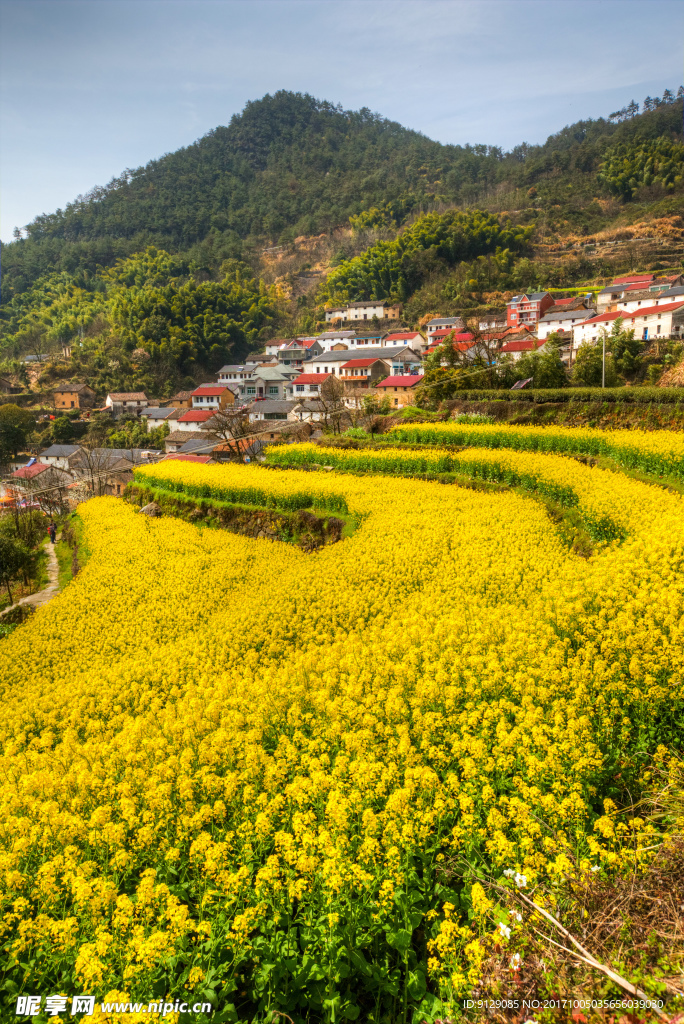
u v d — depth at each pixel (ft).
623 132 549.13
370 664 31.55
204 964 16.38
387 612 42.06
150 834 20.07
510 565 44.78
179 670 39.01
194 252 631.97
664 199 435.94
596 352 147.43
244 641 41.98
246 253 632.38
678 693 23.31
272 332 479.41
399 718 25.52
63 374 381.40
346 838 18.04
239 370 375.86
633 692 23.25
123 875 20.13
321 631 41.55
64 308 497.05
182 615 53.98
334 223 645.51
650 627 27.89
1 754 34.78
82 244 619.26
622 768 21.62
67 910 19.33
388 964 16.39
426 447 103.91
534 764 19.81
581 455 82.58
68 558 109.09
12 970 17.89
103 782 25.25
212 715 29.45
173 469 126.31
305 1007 16.37
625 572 35.68
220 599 57.72
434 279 429.79
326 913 16.60
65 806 24.32
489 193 574.15
